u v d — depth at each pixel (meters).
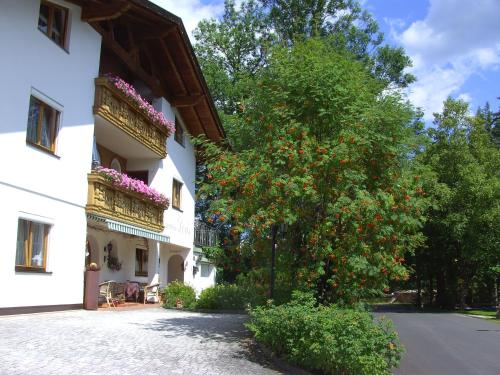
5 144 12.78
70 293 15.64
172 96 24.62
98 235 19.81
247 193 10.17
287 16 38.12
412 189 10.70
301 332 8.82
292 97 10.97
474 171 31.89
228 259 13.88
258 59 38.88
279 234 11.31
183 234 26.52
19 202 13.28
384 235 10.17
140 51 21.98
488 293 45.00
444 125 33.72
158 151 22.38
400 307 42.38
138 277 23.20
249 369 8.74
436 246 35.66
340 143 9.91
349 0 38.00
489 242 31.55
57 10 15.54
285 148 9.95
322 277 10.84
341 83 10.73
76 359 8.21
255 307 11.01
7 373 6.99
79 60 16.36
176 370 8.12
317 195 10.12
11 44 13.05
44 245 14.63
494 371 10.79
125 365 8.11
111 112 17.89
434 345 14.57
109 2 16.31
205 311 19.72
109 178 17.64
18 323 11.65
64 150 15.44
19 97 13.32
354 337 8.11
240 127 11.80
